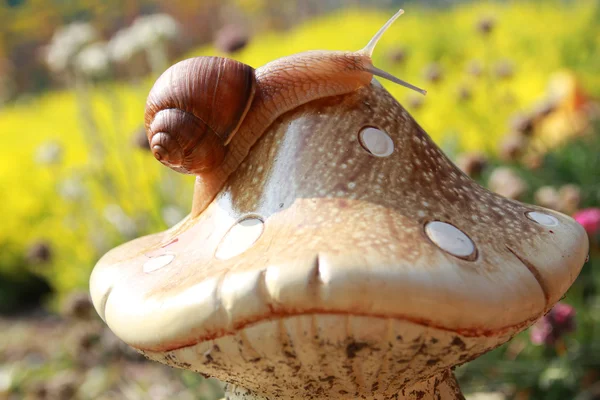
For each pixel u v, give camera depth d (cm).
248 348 39
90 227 160
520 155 113
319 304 38
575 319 79
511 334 40
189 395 108
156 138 42
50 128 288
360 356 39
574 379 84
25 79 544
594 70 203
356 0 430
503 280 39
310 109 43
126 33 151
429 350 39
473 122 148
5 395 139
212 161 43
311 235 39
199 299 39
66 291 175
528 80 183
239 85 42
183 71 42
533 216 44
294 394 42
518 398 87
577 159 122
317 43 273
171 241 44
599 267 95
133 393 118
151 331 40
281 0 518
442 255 39
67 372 137
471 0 339
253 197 42
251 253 40
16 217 221
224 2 524
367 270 38
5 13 523
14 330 196
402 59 153
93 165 166
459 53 229
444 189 42
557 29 234
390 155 42
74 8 511
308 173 42
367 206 40
